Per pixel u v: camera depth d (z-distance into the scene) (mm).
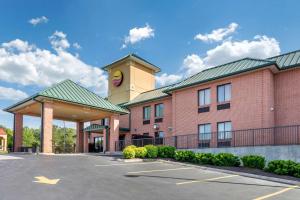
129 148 18062
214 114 22531
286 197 8883
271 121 19469
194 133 23719
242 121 20562
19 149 26109
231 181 11461
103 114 27703
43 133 21250
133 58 35125
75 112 26359
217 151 18844
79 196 7832
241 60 23359
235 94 21344
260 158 14812
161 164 16172
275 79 20531
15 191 8094
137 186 9586
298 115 18922
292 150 15555
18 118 27312
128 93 34656
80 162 15461
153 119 29766
